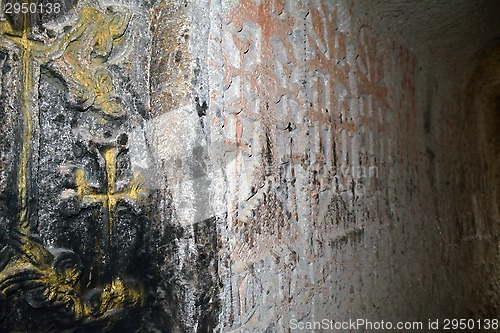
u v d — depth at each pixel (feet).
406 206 6.77
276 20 4.58
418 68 7.34
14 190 3.05
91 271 3.42
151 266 3.73
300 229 4.78
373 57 6.17
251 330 4.11
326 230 5.14
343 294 5.32
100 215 3.48
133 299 3.65
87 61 3.46
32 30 3.18
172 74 3.70
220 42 3.92
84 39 3.44
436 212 7.66
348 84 5.65
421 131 7.41
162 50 3.76
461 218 8.48
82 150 3.41
